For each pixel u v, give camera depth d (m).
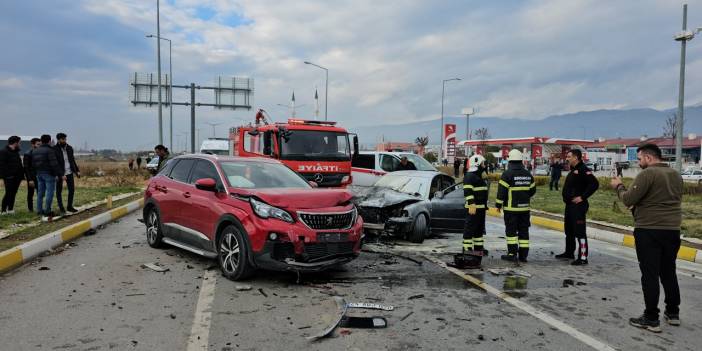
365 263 7.61
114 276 6.41
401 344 4.36
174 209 7.68
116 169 35.12
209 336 4.42
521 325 4.99
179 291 5.80
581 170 8.19
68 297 5.47
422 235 9.50
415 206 9.37
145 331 4.50
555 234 11.91
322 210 6.30
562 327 4.97
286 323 4.79
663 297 6.36
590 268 7.91
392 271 7.12
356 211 6.83
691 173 37.16
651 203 5.12
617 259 8.80
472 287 6.39
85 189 20.03
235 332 4.53
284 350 4.15
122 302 5.34
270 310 5.18
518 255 8.31
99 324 4.66
